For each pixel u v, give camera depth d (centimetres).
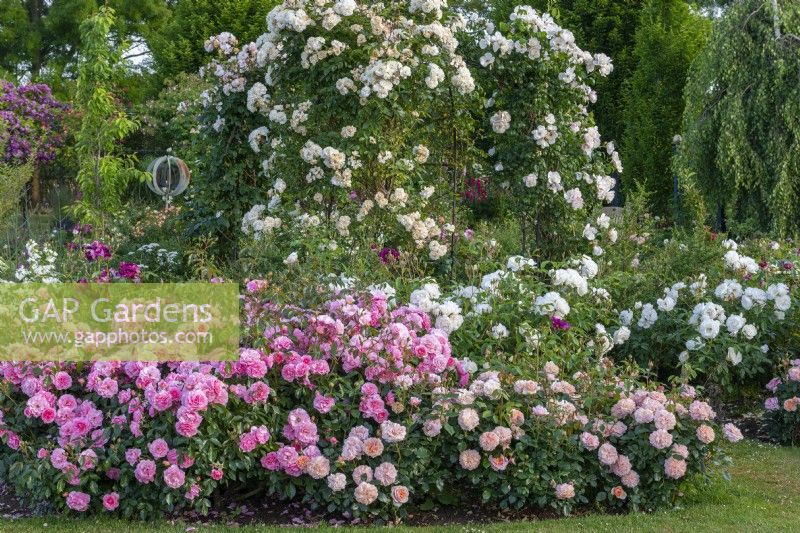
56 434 365
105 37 930
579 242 699
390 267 583
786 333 557
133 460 346
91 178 932
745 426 535
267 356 368
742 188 1077
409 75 620
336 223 630
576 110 702
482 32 689
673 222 1194
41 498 365
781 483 425
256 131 705
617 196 1505
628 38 1697
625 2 1708
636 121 1340
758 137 1019
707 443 389
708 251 653
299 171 666
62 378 368
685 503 395
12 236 853
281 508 378
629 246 708
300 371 364
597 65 686
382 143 633
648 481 386
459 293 484
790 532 351
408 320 415
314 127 657
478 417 372
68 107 1584
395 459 368
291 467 357
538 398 389
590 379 402
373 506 368
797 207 1016
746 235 1033
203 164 773
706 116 1078
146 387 351
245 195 745
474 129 714
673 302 543
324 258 505
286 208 670
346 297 396
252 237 653
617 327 551
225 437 360
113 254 680
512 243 771
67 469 346
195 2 1833
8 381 374
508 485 369
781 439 505
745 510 381
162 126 1520
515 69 662
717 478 423
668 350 559
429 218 652
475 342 444
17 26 2288
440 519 372
